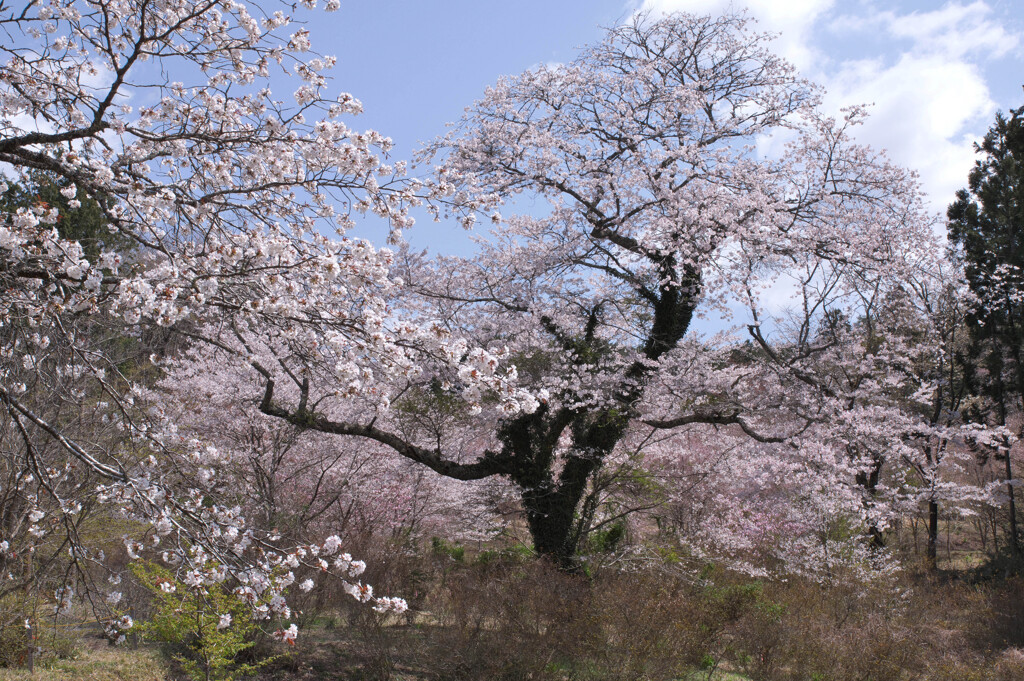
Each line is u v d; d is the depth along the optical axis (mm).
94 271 3797
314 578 9258
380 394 4672
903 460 15656
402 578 10250
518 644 8820
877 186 12852
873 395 14258
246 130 4711
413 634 9328
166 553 4230
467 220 5184
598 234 11773
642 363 11938
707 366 12242
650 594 10242
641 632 9117
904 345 16750
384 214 4871
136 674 7457
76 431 6629
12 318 4234
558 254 11305
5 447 6695
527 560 11414
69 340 4332
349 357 4750
